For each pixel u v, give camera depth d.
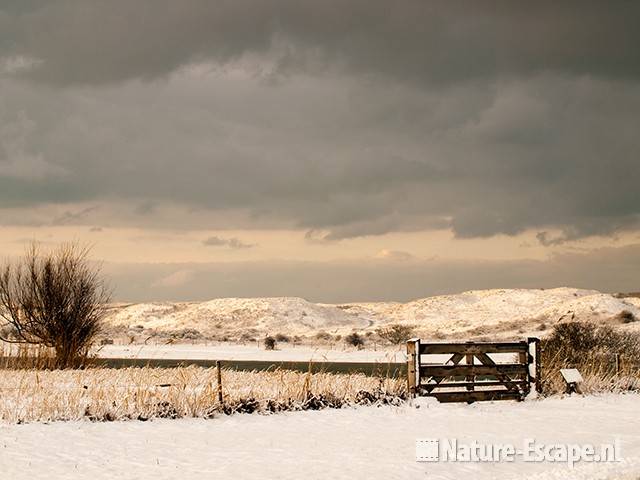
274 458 14.62
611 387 27.05
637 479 12.52
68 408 19.42
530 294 158.25
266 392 23.17
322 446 15.99
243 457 14.71
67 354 37.03
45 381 27.03
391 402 22.64
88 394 22.02
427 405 22.50
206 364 51.47
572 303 116.56
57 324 36.78
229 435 17.34
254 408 20.88
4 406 19.97
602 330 38.59
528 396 24.44
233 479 12.70
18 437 16.38
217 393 21.41
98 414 19.11
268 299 177.62
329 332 128.12
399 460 14.46
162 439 16.66
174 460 14.38
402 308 178.25
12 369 34.00
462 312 152.62
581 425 19.25
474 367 23.80
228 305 175.50
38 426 17.73
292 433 17.70
